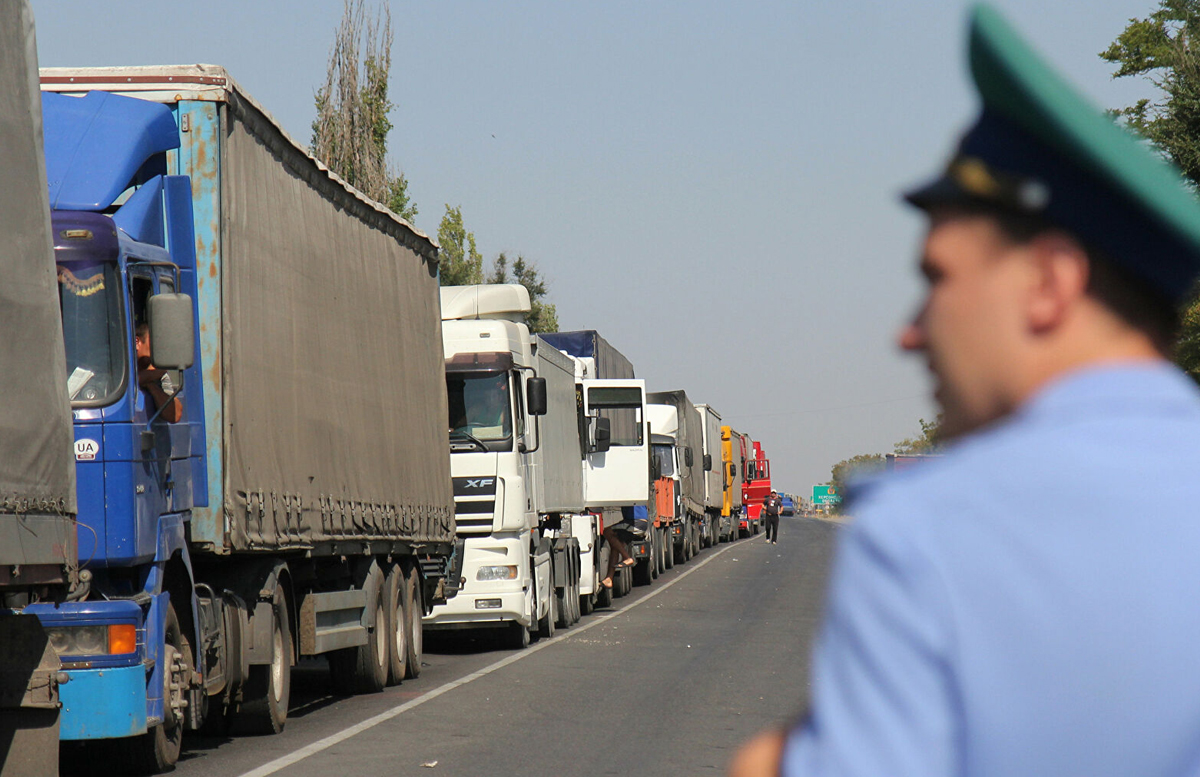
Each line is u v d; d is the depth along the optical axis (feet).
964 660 13.60
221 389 117.19
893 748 13.51
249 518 120.37
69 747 113.09
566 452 259.80
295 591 144.36
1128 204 14.34
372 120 410.72
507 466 208.23
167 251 114.83
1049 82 14.12
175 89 118.73
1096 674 13.47
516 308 232.73
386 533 163.94
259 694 127.44
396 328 175.83
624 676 176.24
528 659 198.59
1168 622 13.55
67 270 102.58
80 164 110.52
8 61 83.61
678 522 472.03
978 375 15.62
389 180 417.90
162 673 104.27
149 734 105.09
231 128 121.08
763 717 139.85
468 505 208.44
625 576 339.57
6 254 82.17
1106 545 13.79
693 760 114.11
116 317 102.94
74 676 96.68
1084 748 13.44
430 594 192.85
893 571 14.02
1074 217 14.67
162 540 107.14
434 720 138.00
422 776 106.32
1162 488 14.06
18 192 84.23
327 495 143.02
